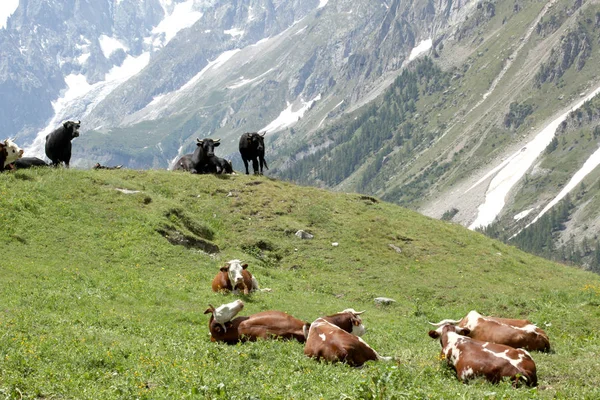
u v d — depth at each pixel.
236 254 32.19
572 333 22.61
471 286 31.28
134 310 20.70
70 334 16.16
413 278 31.81
